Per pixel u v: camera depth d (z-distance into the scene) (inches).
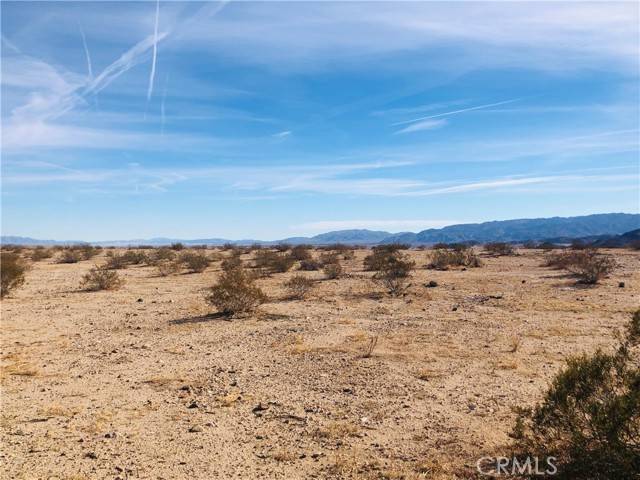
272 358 431.8
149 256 1786.4
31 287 991.0
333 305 729.0
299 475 218.4
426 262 1519.4
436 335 509.4
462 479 209.8
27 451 244.2
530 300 729.6
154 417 293.0
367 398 321.4
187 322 610.9
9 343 498.9
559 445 212.7
